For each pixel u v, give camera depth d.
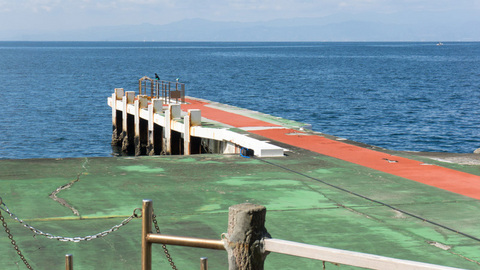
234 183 12.80
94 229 9.47
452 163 15.44
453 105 53.94
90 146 33.78
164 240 5.45
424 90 69.50
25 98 57.91
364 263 4.70
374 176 13.71
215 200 11.33
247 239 5.09
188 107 28.64
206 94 65.31
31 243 8.74
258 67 125.88
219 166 14.70
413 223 9.98
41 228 9.45
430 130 39.84
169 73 101.94
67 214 10.23
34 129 39.34
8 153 31.73
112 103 32.72
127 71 107.00
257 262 5.14
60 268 7.75
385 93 65.88
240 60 167.12
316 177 13.53
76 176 13.30
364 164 15.12
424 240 9.09
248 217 5.09
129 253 8.43
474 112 48.75
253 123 22.64
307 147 17.55
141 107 27.20
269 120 23.75
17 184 12.42
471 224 9.96
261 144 16.59
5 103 53.34
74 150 32.69
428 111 49.56
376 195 11.90
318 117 46.66
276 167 14.62
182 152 23.03
